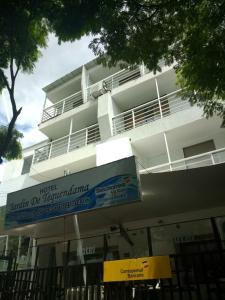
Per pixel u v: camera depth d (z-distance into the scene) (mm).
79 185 7555
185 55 7242
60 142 18406
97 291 6105
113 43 6777
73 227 10695
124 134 14102
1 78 7539
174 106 14578
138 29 6754
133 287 5852
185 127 12617
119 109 17078
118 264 5730
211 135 13016
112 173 7117
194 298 6887
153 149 14164
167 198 8281
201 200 8727
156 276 5238
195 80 6918
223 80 6543
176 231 9930
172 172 6988
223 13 5891
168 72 14672
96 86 18094
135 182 6656
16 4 6629
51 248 12945
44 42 7824
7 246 15492
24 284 7363
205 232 9477
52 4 6617
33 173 16609
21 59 7363
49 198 8008
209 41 6500
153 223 10414
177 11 6414
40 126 19109
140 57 7008
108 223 10352
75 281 6691
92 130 16891
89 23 6445
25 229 10812
